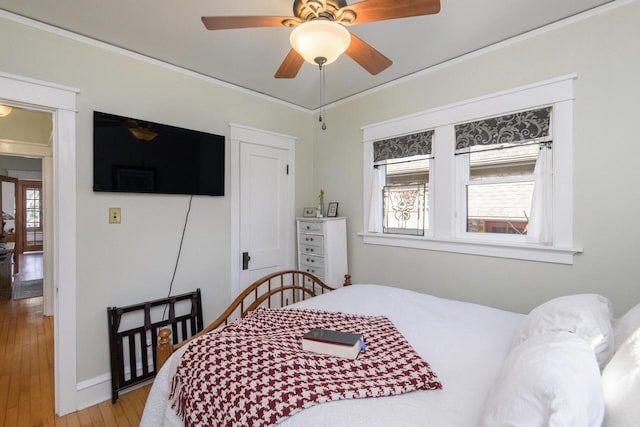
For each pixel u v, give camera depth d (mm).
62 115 1904
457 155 2377
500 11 1781
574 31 1832
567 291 1877
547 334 958
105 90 2076
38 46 1834
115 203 2119
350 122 3078
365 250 2959
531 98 1980
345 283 2498
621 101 1698
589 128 1791
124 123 2117
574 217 1846
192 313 2451
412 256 2609
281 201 3189
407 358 1146
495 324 1510
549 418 614
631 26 1668
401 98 2662
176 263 2418
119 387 2051
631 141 1675
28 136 3326
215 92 2656
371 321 1530
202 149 2525
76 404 1938
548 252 1933
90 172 2016
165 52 2219
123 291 2150
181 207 2451
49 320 3441
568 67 1854
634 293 1678
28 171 7695
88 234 2006
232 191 2775
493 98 2139
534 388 676
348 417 845
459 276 2334
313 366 1077
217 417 970
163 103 2348
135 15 1795
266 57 2305
